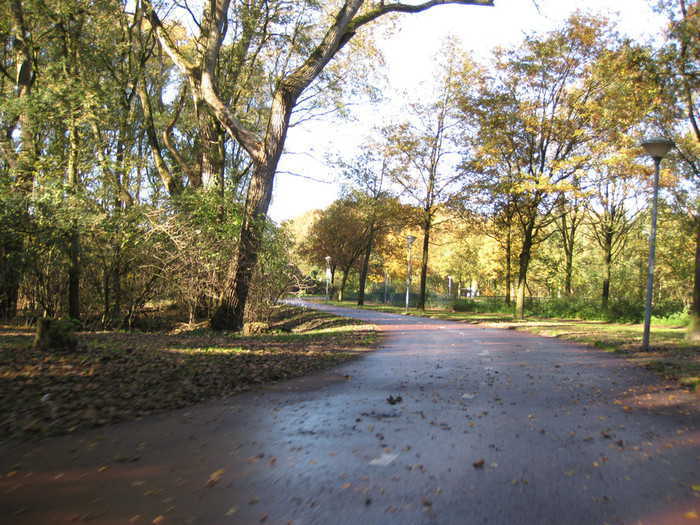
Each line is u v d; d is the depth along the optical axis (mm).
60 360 7922
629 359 11438
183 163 20438
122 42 19094
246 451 4617
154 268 16172
